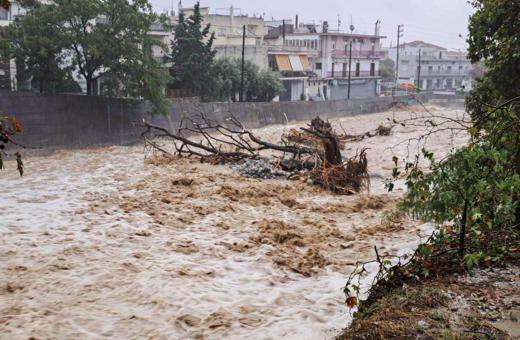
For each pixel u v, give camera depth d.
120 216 14.54
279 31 79.50
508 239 8.05
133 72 30.42
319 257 10.87
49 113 27.23
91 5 28.02
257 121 43.59
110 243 12.06
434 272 7.56
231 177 21.33
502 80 17.27
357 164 19.12
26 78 29.11
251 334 7.32
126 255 11.13
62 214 14.63
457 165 8.34
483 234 8.44
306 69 67.56
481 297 6.40
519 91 17.05
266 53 60.06
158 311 8.23
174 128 35.28
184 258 10.89
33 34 28.23
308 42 75.12
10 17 33.53
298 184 20.19
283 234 12.62
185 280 9.49
